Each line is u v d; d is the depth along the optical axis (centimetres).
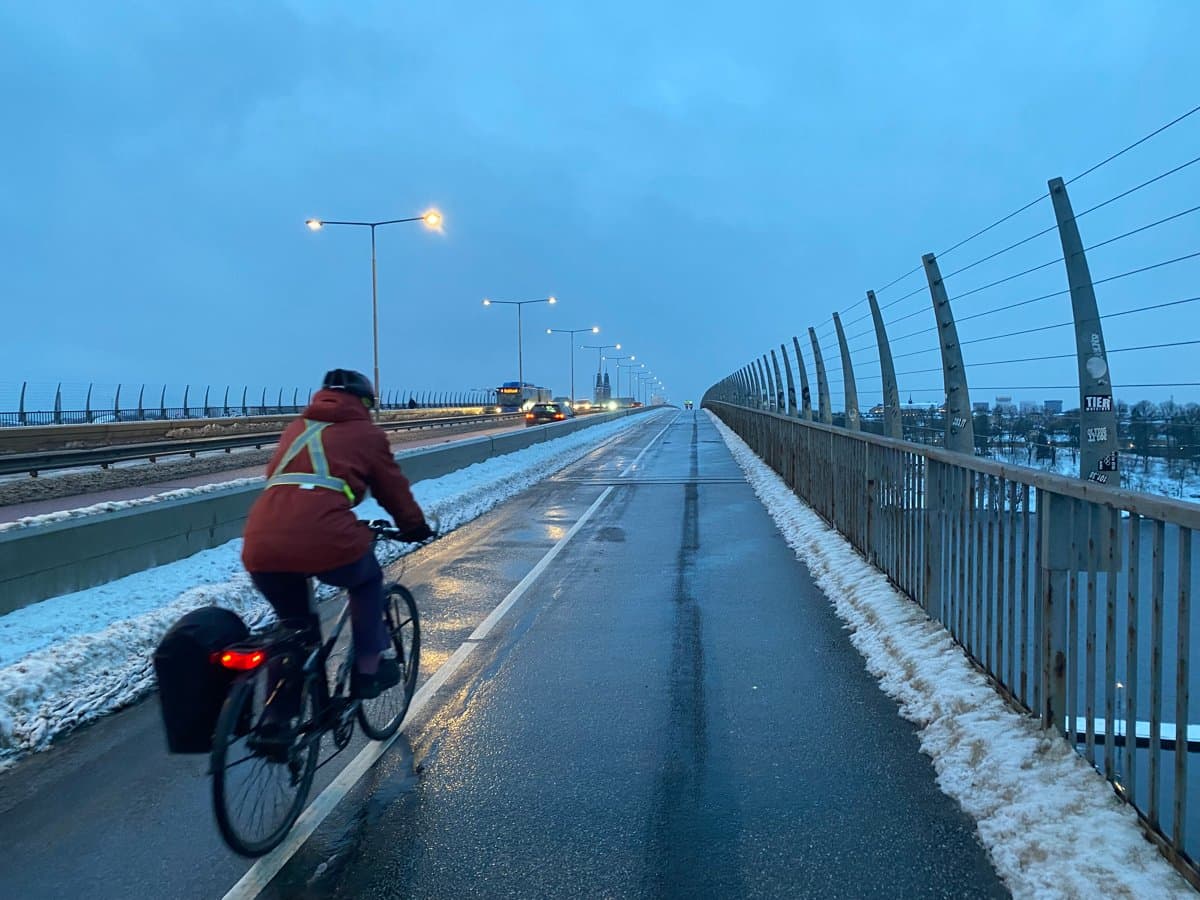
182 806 402
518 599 795
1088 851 313
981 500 505
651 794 398
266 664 342
